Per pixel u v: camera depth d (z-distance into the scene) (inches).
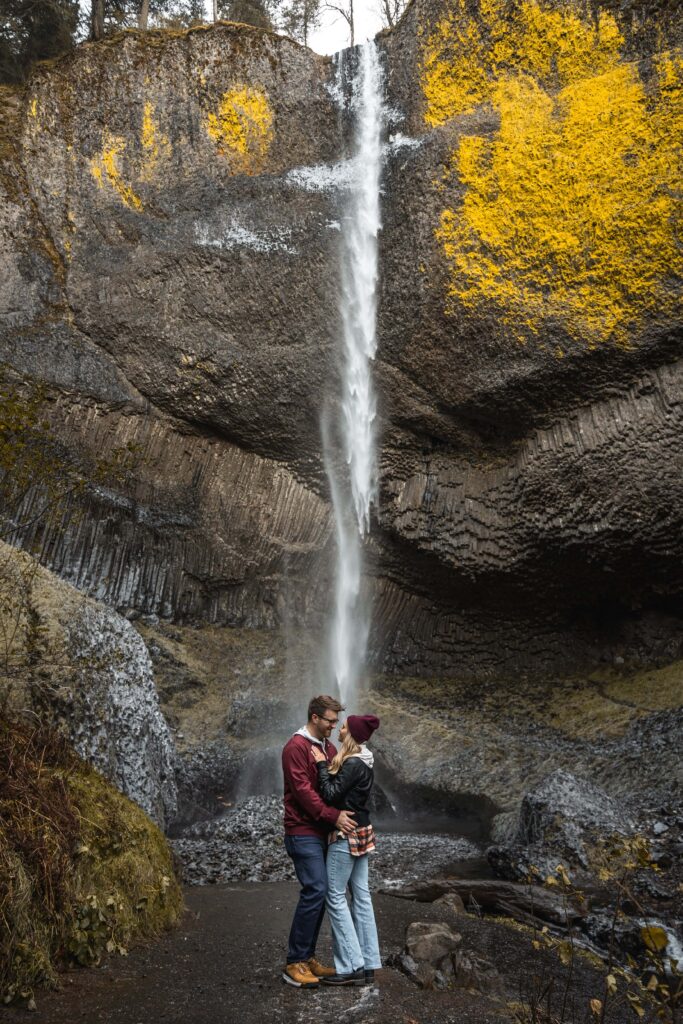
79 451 519.5
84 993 162.1
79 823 197.3
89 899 182.1
